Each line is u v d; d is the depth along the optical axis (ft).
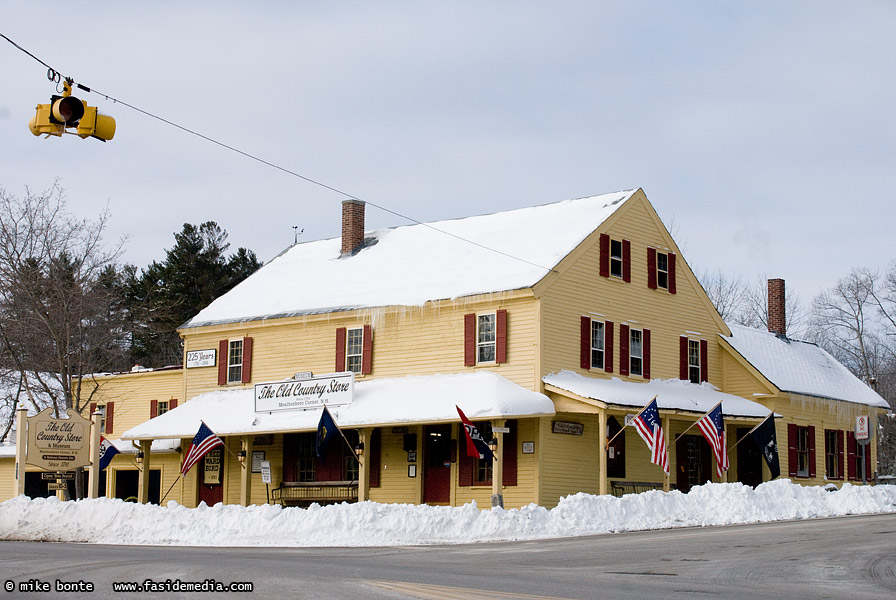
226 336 139.44
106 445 137.90
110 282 192.03
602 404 103.24
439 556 68.03
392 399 114.83
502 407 103.35
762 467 129.49
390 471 120.67
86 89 62.18
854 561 59.41
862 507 103.35
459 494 114.73
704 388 130.82
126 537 89.25
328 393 119.65
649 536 80.43
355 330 126.31
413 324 121.19
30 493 154.61
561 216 126.72
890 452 219.00
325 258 146.30
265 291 143.54
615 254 121.80
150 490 147.54
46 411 105.60
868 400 149.18
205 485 138.41
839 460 141.69
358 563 60.95
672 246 130.11
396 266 132.67
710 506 97.76
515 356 111.75
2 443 173.78
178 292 238.27
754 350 139.85
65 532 91.56
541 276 111.24
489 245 126.52
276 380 132.36
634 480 119.24
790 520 95.50
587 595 44.62
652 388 120.06
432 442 118.62
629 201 124.26
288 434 130.62
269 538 87.10
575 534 87.15
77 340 156.25
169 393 147.84
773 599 44.16
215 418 129.39
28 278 144.25
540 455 108.47
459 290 117.60
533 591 45.80
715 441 106.83
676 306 129.49
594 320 117.19
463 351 116.06
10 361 153.89
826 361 154.61
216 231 249.75
